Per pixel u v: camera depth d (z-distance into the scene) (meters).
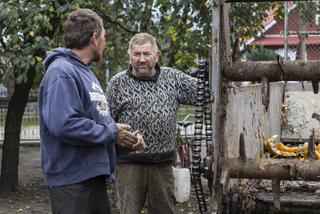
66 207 3.19
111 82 4.14
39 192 8.07
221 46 3.16
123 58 7.15
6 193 7.93
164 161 4.14
